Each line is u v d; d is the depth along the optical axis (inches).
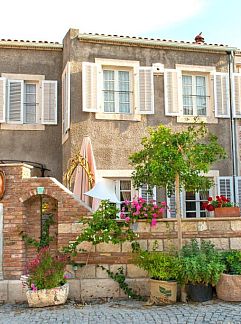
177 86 576.1
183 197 550.6
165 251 362.3
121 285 355.3
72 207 366.6
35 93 584.1
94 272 360.2
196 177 368.5
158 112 568.7
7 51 573.3
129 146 548.1
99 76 550.6
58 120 577.9
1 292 354.9
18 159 557.9
